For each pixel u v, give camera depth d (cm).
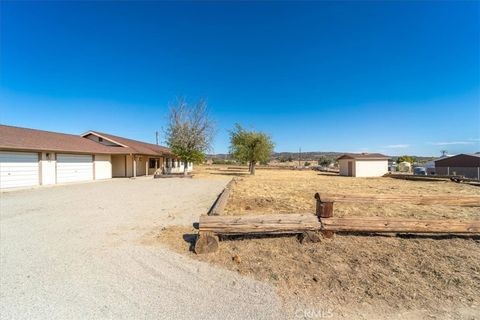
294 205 949
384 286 344
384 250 456
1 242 534
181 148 2666
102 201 1070
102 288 346
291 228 492
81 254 466
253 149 3241
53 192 1372
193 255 457
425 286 344
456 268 392
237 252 459
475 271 382
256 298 322
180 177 2589
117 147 2534
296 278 370
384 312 293
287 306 305
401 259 422
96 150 2161
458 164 3002
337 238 507
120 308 301
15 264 423
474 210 813
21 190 1447
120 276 380
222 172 3816
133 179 2317
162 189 1535
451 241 498
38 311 295
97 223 691
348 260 420
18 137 1672
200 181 2156
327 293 332
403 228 501
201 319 281
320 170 4647
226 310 297
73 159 1981
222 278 373
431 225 502
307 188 1634
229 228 474
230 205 939
